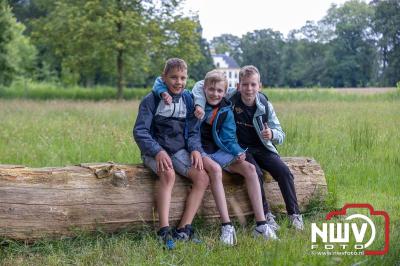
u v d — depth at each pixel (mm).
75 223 4605
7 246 4422
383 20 80625
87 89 37688
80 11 33000
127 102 26469
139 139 4777
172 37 34562
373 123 13258
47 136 10570
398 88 29516
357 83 88625
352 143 9672
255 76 5160
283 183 5246
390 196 6652
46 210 4492
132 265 4141
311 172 5789
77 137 10320
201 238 4801
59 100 28156
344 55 89312
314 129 11578
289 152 8742
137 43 31969
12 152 9078
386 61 81500
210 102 5090
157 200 4840
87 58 33781
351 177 7512
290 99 30484
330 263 3990
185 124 5004
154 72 35625
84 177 4703
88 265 4223
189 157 4961
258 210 4949
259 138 5332
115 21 32312
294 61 100250
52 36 34281
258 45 104625
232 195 5254
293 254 4172
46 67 50719
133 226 4840
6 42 36500
